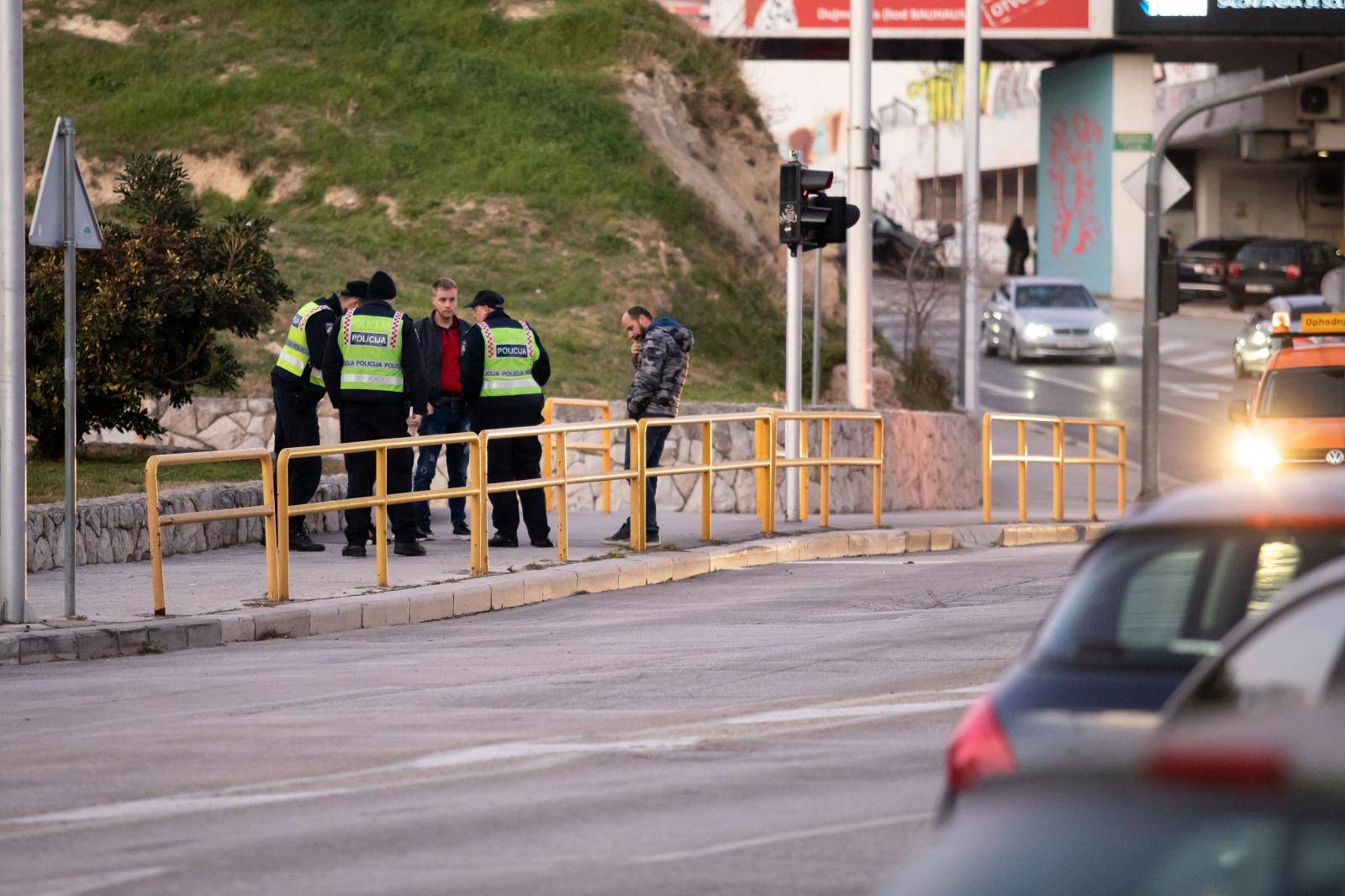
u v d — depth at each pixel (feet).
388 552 217.97
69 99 440.45
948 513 318.65
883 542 246.27
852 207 252.42
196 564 205.26
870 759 106.22
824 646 152.87
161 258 264.52
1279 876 34.17
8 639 147.54
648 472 216.54
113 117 434.71
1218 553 63.16
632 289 379.14
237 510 167.53
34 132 432.25
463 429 238.89
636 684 135.23
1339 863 33.76
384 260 388.16
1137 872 36.14
